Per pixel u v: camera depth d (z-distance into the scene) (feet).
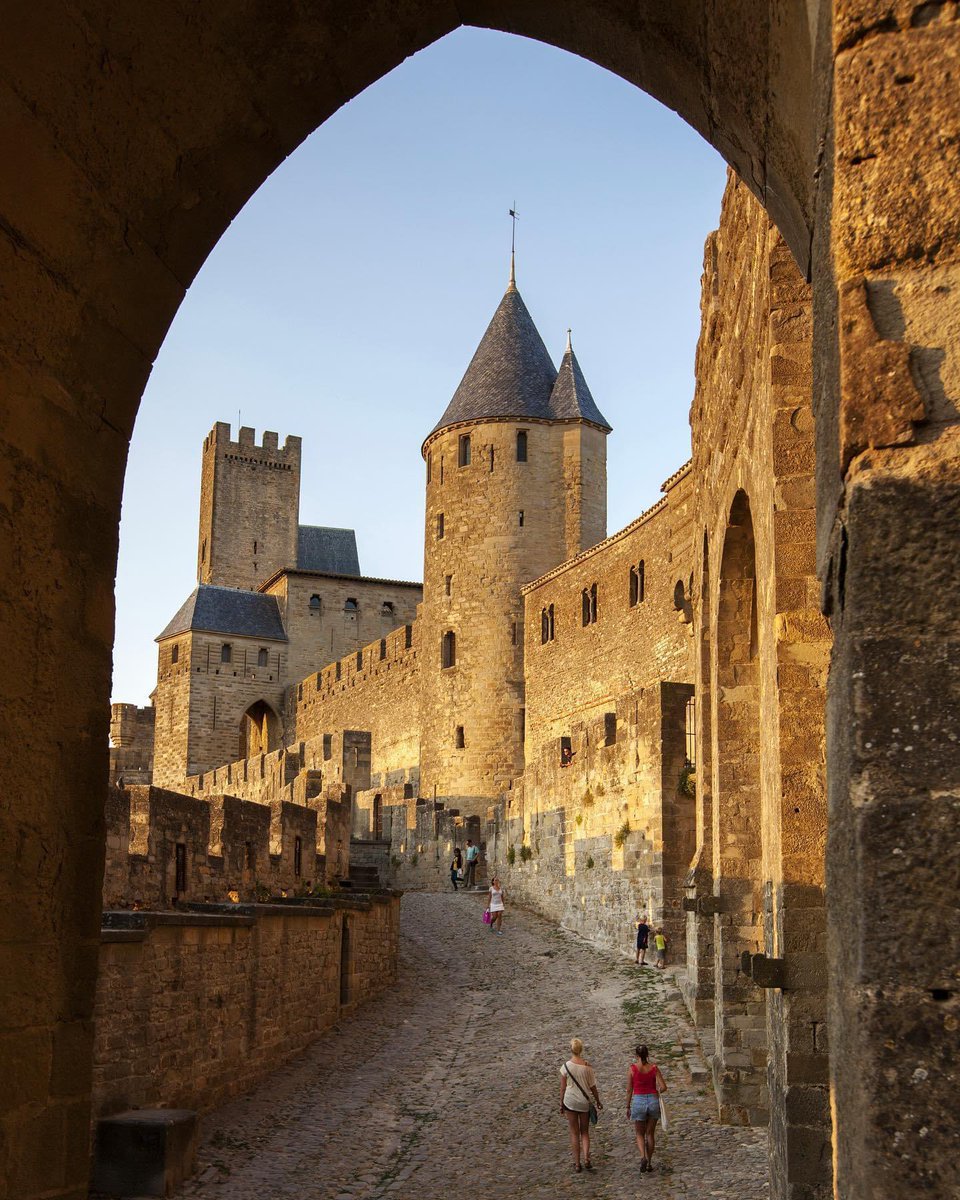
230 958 61.26
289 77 19.53
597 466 202.18
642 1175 45.24
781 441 31.63
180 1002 54.39
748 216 38.40
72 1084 17.20
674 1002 77.36
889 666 10.52
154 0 16.92
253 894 83.87
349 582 301.43
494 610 195.11
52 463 17.40
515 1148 51.90
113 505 19.20
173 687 289.74
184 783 260.83
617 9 18.75
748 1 15.74
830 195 12.07
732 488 44.75
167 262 19.58
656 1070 46.44
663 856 92.43
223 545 360.28
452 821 146.10
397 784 218.18
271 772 212.84
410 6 19.65
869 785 10.40
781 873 30.53
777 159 17.89
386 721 226.79
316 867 105.29
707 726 62.28
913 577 10.62
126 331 19.03
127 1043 48.57
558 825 117.39
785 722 30.89
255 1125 55.93
